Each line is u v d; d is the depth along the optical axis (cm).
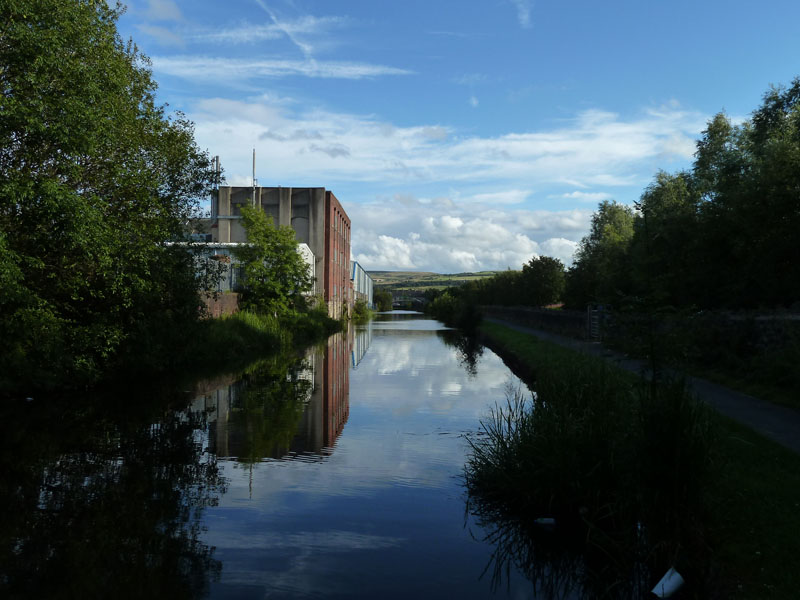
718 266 1900
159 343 1739
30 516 627
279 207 5019
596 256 3641
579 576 507
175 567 509
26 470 797
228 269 3369
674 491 508
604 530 596
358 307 8012
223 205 4975
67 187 1216
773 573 436
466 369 2136
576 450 648
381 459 875
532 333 3512
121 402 1312
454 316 6200
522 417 782
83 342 1406
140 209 1502
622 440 574
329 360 2384
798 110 1973
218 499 692
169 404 1306
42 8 1125
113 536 576
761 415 943
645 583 493
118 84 1330
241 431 1055
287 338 3028
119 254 1402
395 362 2380
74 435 1002
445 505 681
